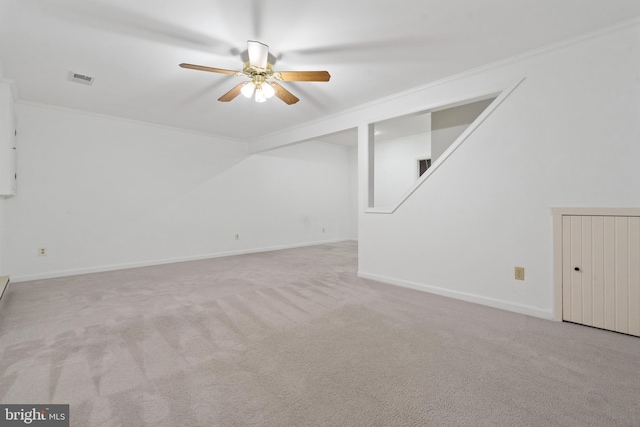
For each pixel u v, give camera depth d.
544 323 2.38
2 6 1.90
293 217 6.84
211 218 5.51
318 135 4.50
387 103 3.57
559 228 2.43
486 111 2.80
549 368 1.71
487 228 2.82
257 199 6.20
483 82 2.81
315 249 6.48
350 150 8.02
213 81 3.09
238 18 2.05
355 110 3.94
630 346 1.98
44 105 3.83
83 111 4.11
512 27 2.18
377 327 2.29
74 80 3.07
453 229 3.05
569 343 2.02
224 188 5.69
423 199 3.29
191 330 2.24
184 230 5.16
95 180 4.27
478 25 2.16
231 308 2.72
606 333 2.19
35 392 1.49
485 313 2.61
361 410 1.36
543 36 2.31
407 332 2.20
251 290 3.29
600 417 1.31
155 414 1.34
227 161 5.73
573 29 2.22
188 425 1.27
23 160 3.73
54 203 3.96
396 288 3.38
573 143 2.37
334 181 7.72
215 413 1.34
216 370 1.70
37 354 1.88
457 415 1.33
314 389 1.52
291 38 2.31
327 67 2.80
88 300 2.96
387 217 3.63
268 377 1.63
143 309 2.69
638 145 2.12
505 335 2.15
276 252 6.08
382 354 1.87
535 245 2.56
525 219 2.61
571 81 2.37
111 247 4.42
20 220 3.72
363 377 1.63
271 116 4.36
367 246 3.85
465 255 2.97
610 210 2.21
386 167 7.17
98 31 2.20
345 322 2.39
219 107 3.94
